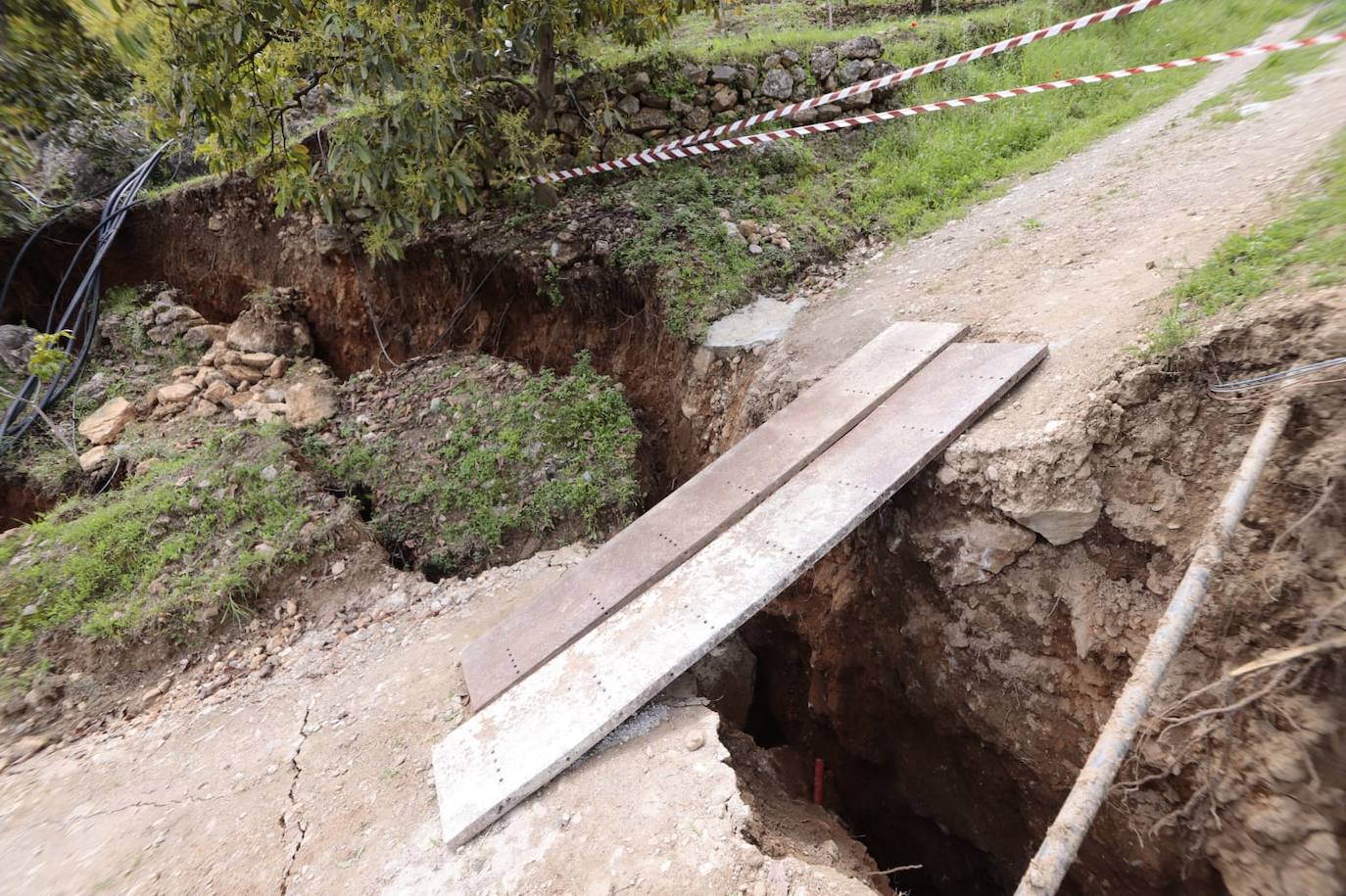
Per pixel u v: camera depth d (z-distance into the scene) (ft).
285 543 16.89
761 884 8.93
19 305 28.58
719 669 17.70
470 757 11.36
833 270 21.40
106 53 19.30
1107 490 11.04
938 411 13.05
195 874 10.73
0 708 14.62
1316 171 13.15
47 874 11.10
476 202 20.70
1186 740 9.88
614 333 22.49
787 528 12.62
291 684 14.56
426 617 15.84
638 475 19.61
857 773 17.20
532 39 20.97
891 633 14.49
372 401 22.47
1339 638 8.29
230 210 28.50
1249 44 25.49
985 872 15.17
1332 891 8.23
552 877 9.52
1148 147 19.90
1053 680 11.78
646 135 24.82
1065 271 15.62
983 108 25.82
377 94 18.67
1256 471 8.93
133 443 21.09
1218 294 11.10
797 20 35.19
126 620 15.60
